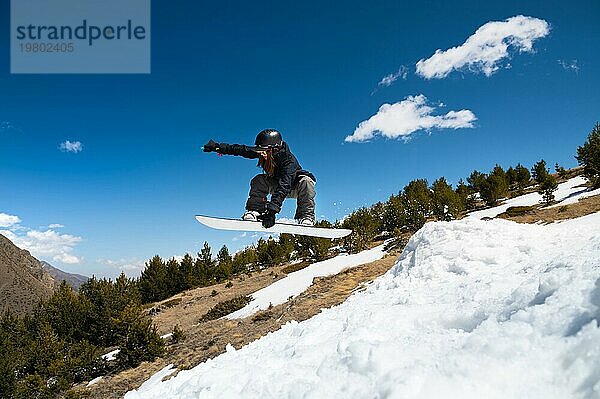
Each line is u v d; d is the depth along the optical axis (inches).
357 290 785.6
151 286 1831.9
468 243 439.8
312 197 232.7
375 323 217.9
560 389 113.5
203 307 1293.1
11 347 870.4
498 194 1450.5
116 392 661.3
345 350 180.4
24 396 707.4
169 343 882.1
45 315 1167.0
